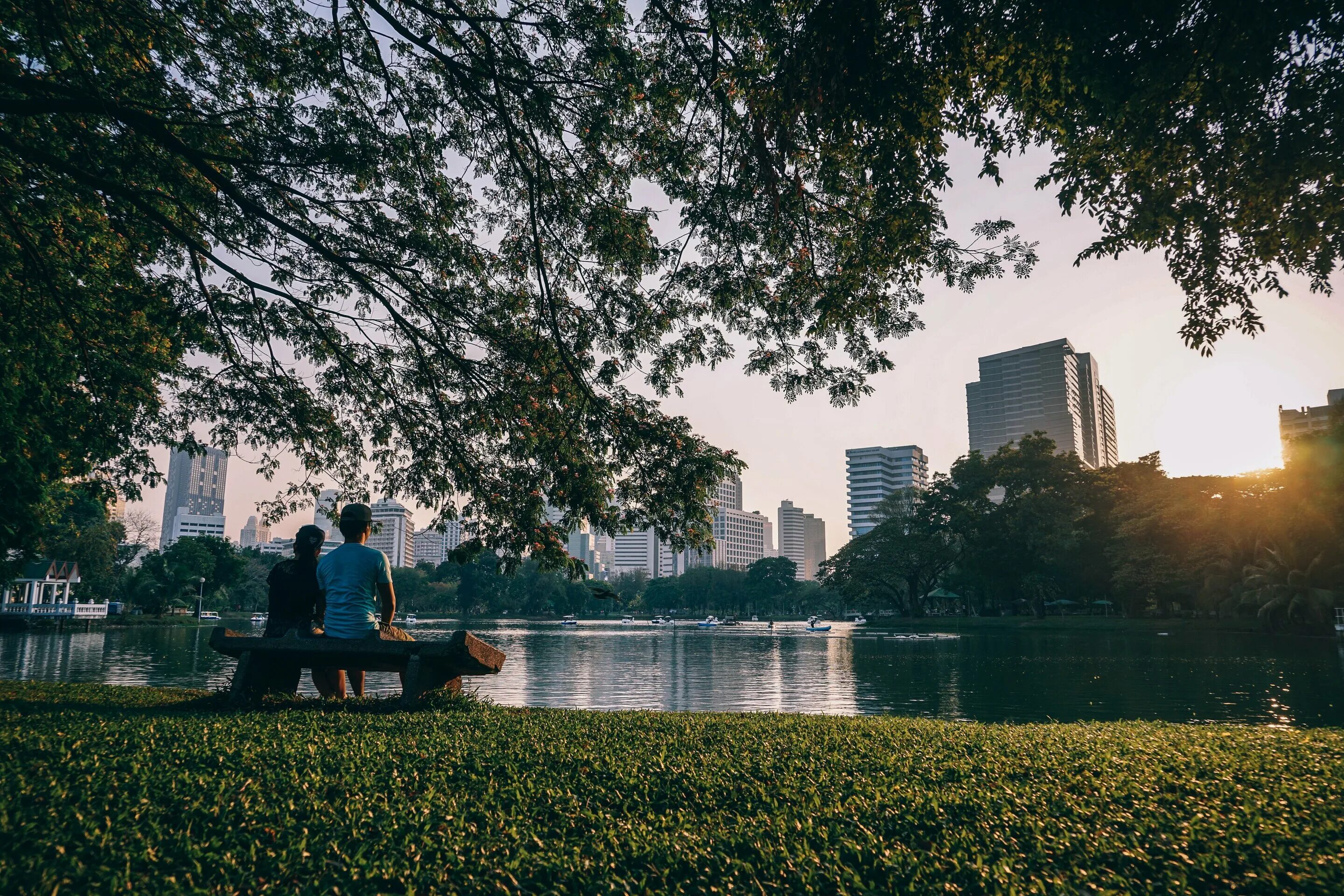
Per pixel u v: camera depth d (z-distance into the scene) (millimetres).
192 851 3373
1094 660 36312
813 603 162250
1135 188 7418
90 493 11867
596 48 9055
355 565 7484
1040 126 7633
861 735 6871
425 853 3486
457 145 10562
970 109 7582
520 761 5125
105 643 47188
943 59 7117
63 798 3885
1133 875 3455
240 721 6086
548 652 48969
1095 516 70562
